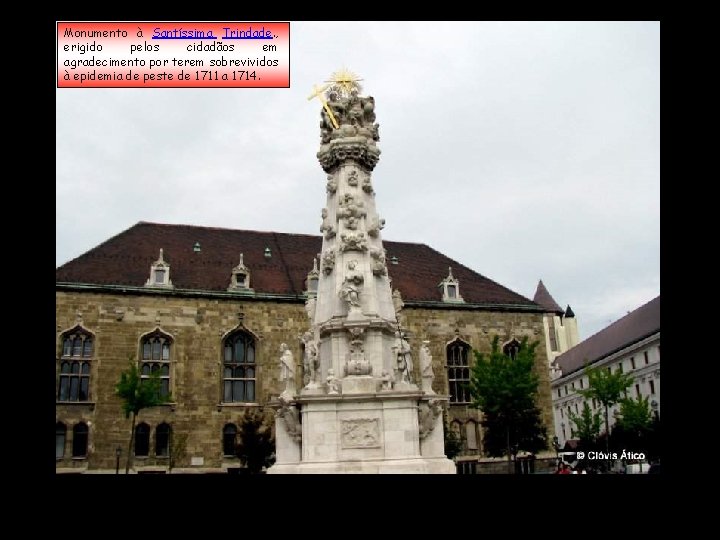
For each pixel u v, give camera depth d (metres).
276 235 60.47
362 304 21.88
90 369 45.94
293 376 22.22
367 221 23.62
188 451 46.22
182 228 57.09
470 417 53.41
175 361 47.59
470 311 56.25
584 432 54.72
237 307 49.91
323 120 25.12
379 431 19.83
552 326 126.00
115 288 47.28
